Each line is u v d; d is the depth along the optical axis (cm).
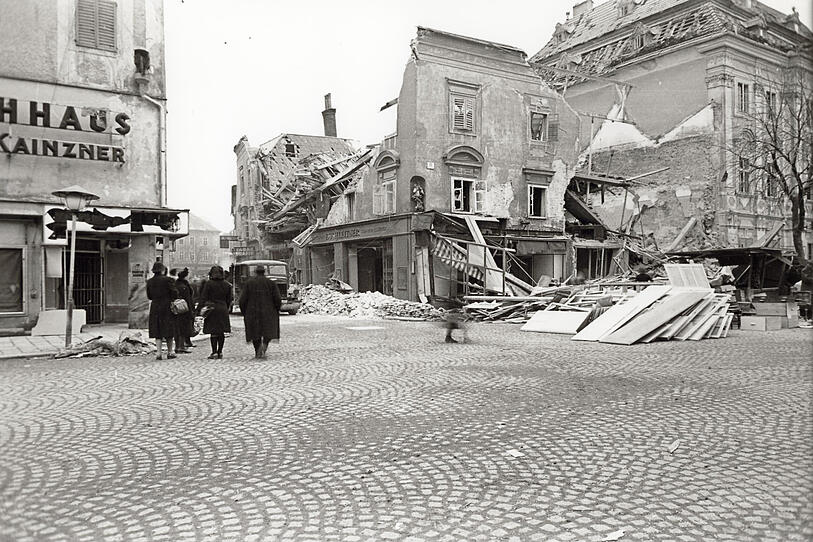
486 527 401
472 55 2872
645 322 1575
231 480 496
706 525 403
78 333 1666
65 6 1742
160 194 1875
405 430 656
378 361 1189
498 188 2925
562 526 402
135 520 412
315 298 2958
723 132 3123
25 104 1669
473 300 2441
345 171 3441
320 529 397
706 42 3159
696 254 2494
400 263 2789
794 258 2425
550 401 801
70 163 1750
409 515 421
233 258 5288
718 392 857
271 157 4722
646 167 3466
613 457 555
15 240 1686
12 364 1166
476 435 634
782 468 521
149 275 1836
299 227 3981
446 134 2791
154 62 1878
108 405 790
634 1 3819
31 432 652
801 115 2342
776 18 3531
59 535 388
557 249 2967
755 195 3238
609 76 3666
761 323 1867
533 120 3059
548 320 1856
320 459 552
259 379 987
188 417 721
